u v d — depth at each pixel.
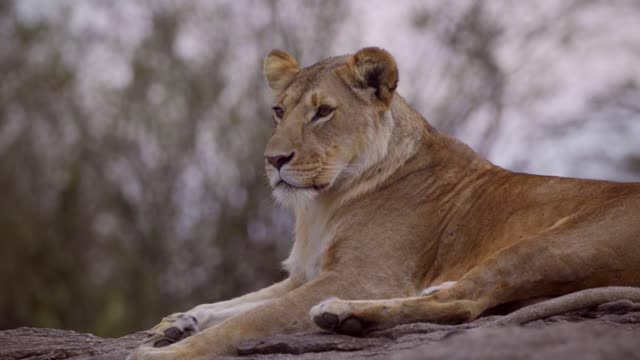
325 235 10.99
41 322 37.69
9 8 43.62
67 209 39.28
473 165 11.23
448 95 38.22
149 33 40.66
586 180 10.37
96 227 39.28
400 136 11.20
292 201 10.77
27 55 41.97
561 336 7.16
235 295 36.47
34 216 39.78
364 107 11.03
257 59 38.66
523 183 10.70
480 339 7.11
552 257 9.38
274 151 10.73
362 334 9.17
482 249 10.47
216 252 36.94
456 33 38.69
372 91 11.08
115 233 38.50
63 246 39.06
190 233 37.44
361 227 10.77
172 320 10.60
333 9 38.84
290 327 9.80
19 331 11.88
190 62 39.56
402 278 10.56
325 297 10.19
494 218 10.59
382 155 11.04
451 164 11.22
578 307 8.91
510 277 9.38
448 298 9.28
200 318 10.84
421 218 10.83
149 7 40.81
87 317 38.28
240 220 36.72
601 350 6.83
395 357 7.13
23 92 41.31
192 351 9.29
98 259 38.97
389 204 10.88
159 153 38.59
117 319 36.06
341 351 8.82
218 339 9.44
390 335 9.00
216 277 36.88
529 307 8.85
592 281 9.44
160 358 9.15
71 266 38.81
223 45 39.38
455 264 10.62
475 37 38.66
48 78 41.25
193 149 38.31
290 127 10.84
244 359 8.81
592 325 8.04
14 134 40.81
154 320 36.62
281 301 9.91
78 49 41.81
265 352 9.04
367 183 10.98
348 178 10.99
